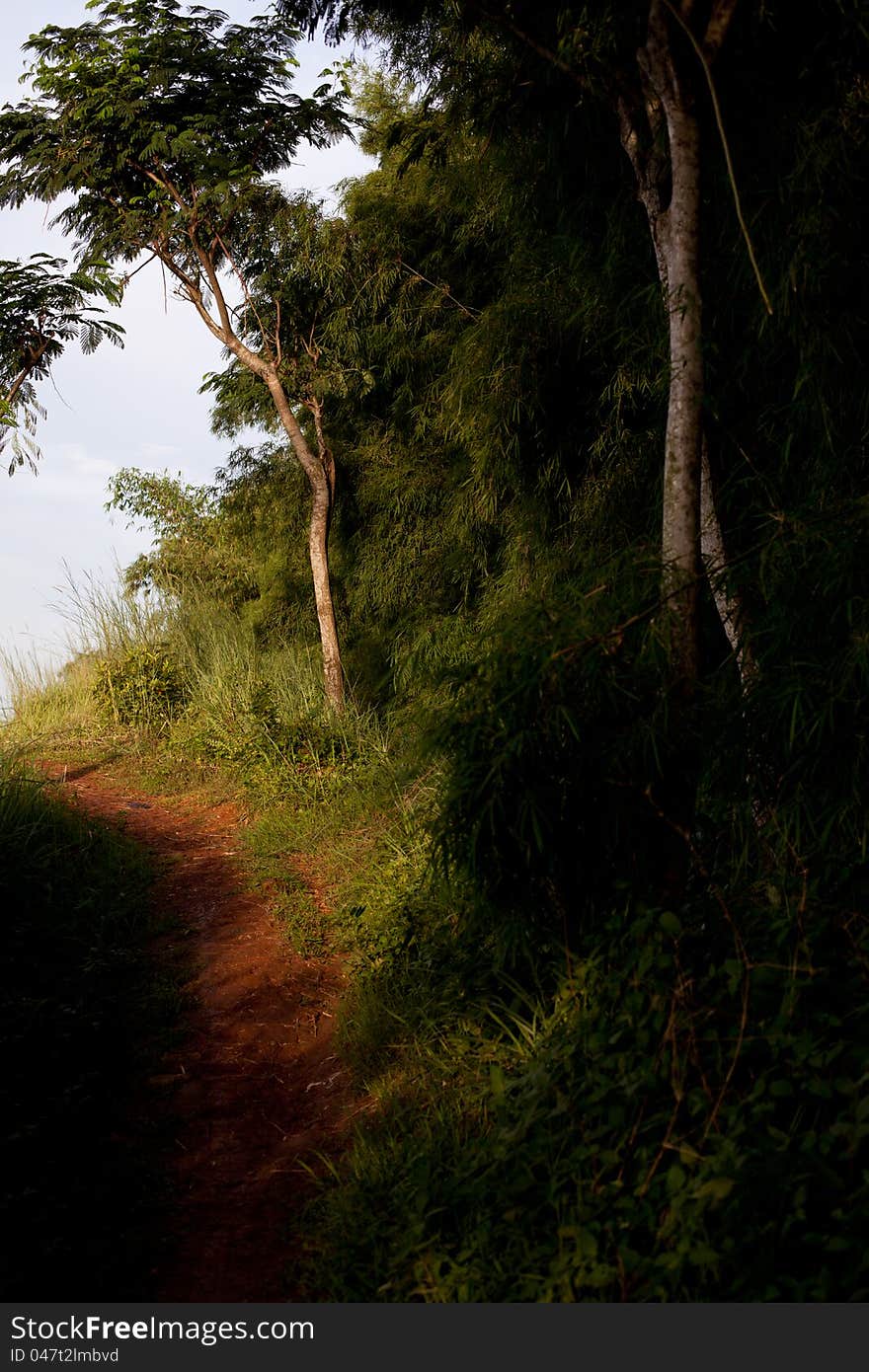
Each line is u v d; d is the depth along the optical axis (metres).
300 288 9.11
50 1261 2.89
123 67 7.81
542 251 5.66
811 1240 2.17
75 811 7.08
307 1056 4.30
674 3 3.27
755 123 4.02
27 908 5.11
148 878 6.24
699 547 3.23
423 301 8.33
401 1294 2.64
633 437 5.28
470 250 8.02
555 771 3.15
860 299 3.96
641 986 2.91
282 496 10.75
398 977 4.53
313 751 8.31
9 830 5.96
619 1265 2.36
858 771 3.25
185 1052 4.32
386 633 9.45
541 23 3.94
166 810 8.05
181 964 5.11
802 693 3.16
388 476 8.79
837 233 3.83
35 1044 3.93
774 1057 2.60
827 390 3.94
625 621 3.14
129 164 8.30
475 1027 3.85
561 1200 2.61
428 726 3.42
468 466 7.53
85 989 4.56
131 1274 2.94
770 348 4.20
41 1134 3.44
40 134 8.10
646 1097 2.68
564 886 3.38
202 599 13.05
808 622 3.33
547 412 5.85
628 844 3.21
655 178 3.65
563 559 5.71
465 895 3.66
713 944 3.10
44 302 7.86
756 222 4.06
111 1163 3.47
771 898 3.53
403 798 6.91
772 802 3.49
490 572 7.72
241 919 5.73
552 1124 2.88
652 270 4.75
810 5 3.65
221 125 8.36
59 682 11.77
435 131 6.33
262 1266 2.98
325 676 9.40
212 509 14.08
